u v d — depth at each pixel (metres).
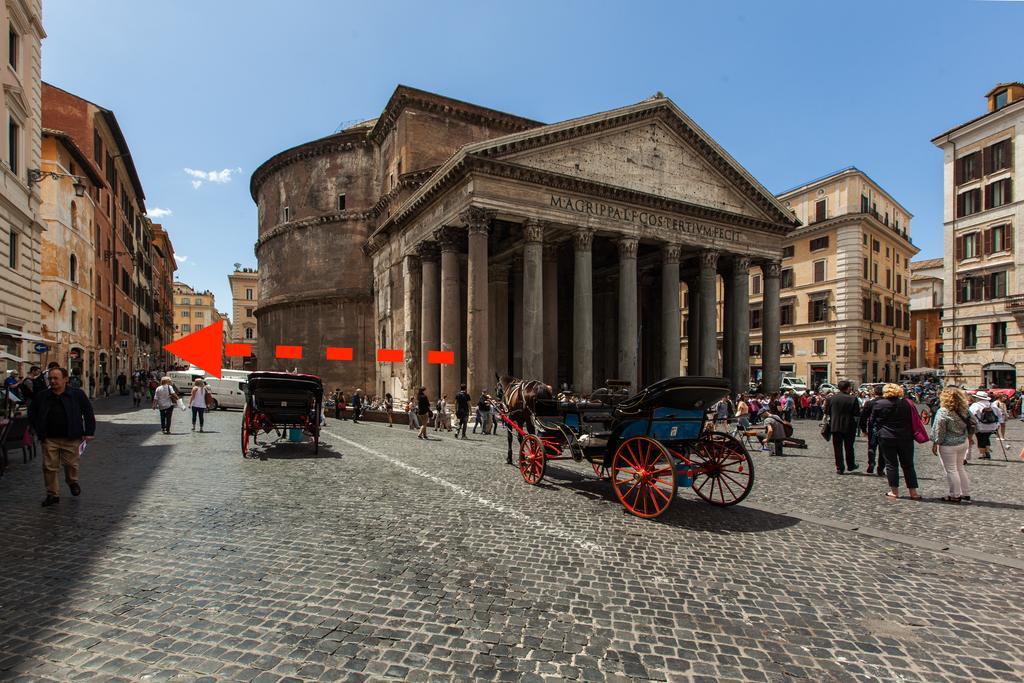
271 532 7.00
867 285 45.12
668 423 8.36
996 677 3.89
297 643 4.19
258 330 52.19
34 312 20.91
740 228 32.47
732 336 32.97
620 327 28.44
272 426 13.98
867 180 45.84
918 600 5.21
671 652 4.18
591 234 27.42
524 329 25.91
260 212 52.75
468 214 25.11
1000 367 32.91
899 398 9.71
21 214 19.69
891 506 9.05
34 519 7.51
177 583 5.31
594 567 5.94
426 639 4.30
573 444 9.56
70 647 4.07
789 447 17.78
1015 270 32.28
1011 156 32.62
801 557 6.38
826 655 4.17
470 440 19.06
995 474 12.47
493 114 36.47
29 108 20.44
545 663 3.99
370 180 43.12
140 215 54.19
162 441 16.56
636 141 29.06
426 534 7.02
